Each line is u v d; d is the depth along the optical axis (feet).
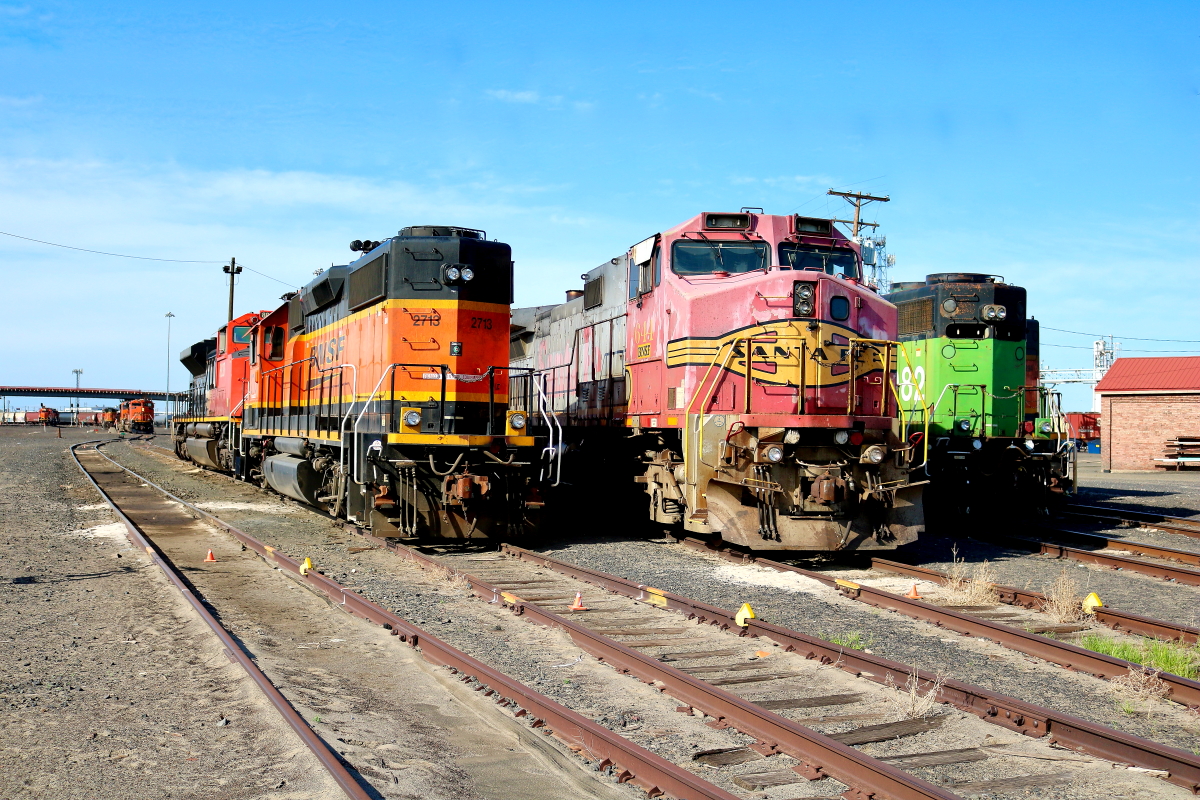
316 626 28.04
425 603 30.94
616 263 50.24
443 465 43.01
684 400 40.04
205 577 35.70
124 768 16.40
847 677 22.61
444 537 43.78
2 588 32.48
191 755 17.02
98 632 26.37
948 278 54.44
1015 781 16.53
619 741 16.87
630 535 49.49
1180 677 21.39
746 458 38.68
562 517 56.44
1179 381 111.24
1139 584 36.63
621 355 49.03
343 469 45.78
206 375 101.35
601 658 24.09
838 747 16.63
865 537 39.47
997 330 52.65
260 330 68.18
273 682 21.11
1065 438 53.47
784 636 25.35
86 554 40.42
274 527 50.93
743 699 19.47
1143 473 109.50
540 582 34.83
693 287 40.98
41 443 173.68
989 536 48.42
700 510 38.78
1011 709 19.34
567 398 55.93
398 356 43.75
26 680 21.62
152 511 59.26
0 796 15.17
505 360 45.75
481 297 44.98
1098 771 17.04
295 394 61.52
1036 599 31.07
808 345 39.83
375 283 45.50
